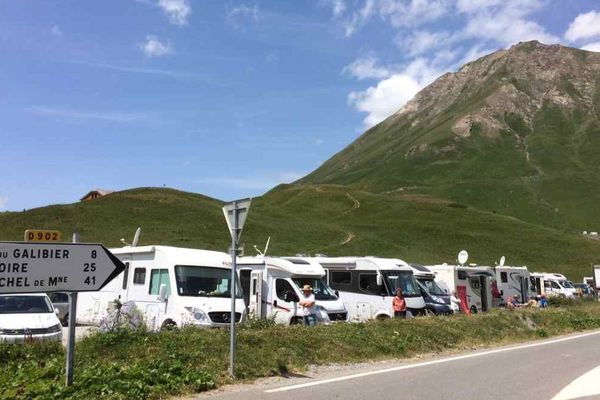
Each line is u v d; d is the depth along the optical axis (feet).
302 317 63.00
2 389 28.22
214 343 40.37
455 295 95.66
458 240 317.42
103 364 33.19
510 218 400.88
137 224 243.81
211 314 52.85
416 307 77.15
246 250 223.71
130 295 61.46
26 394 27.71
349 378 36.91
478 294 104.42
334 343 46.73
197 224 257.75
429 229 333.21
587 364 44.73
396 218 365.40
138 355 36.86
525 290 125.70
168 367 33.63
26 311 48.32
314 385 34.14
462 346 56.80
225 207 37.96
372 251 260.01
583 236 392.47
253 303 67.62
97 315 67.77
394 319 61.05
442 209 397.60
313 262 72.02
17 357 36.19
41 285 25.94
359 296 77.87
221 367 36.06
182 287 55.11
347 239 276.21
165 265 57.52
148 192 310.04
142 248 61.05
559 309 91.76
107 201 281.33
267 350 41.27
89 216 248.73
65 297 74.13
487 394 32.30
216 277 57.26
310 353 43.73
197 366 35.42
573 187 625.41
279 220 303.89
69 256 26.86
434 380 36.55
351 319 70.49
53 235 39.83
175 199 297.53
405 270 79.20
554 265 290.15
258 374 36.35
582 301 122.93
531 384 35.47
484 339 61.26
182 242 219.00
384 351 48.32
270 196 460.55
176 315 53.42
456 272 101.04
